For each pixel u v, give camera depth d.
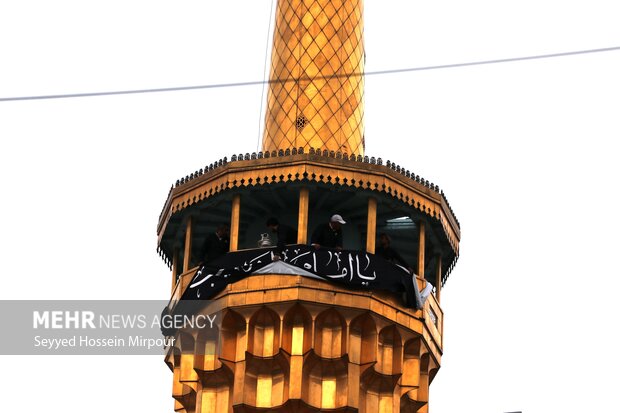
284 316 48.34
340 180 49.84
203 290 49.38
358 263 49.12
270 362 48.31
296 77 53.16
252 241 51.47
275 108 53.22
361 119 53.53
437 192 51.38
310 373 48.22
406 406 49.75
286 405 47.69
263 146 53.22
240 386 48.09
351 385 47.94
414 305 49.34
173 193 51.84
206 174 51.00
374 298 48.75
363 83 53.97
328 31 53.75
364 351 48.44
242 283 48.97
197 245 53.16
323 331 48.44
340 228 49.78
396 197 50.41
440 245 52.47
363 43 54.50
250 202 51.06
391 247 51.97
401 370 48.78
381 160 50.44
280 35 54.09
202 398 49.09
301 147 52.12
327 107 52.84
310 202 51.03
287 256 49.03
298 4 54.06
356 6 54.47
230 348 48.78
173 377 50.75
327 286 48.59
